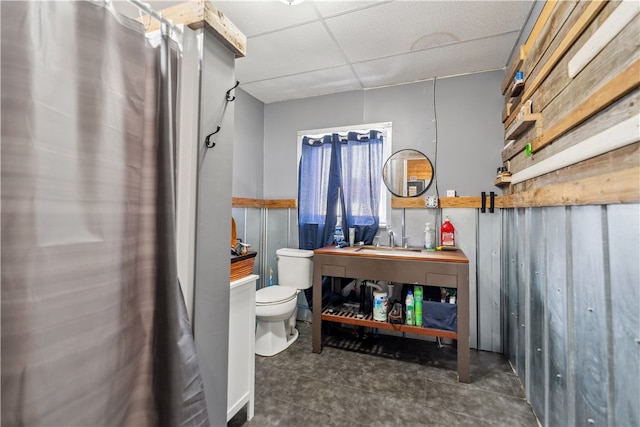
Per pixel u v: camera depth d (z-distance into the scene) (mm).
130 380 958
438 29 1965
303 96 3137
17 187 685
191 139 1148
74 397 789
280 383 1972
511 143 2162
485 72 2529
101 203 849
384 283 2656
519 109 1915
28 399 704
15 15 682
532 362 1682
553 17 1337
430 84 2697
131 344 960
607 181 897
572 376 1184
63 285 764
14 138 679
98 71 834
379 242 2838
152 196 1018
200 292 1187
